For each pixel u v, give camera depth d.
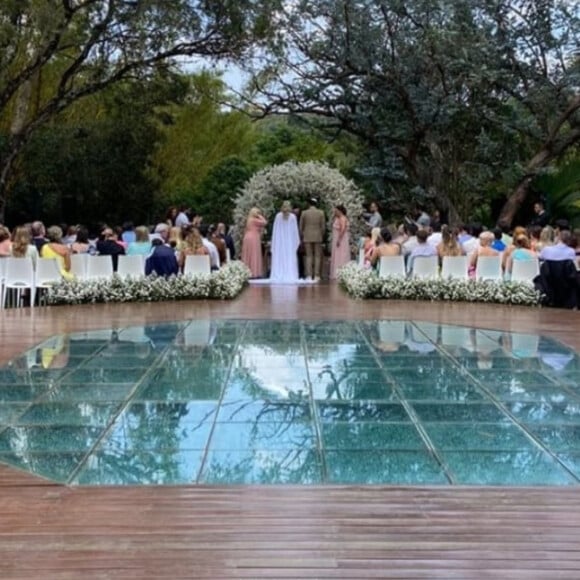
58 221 21.02
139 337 7.62
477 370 6.14
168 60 16.34
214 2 14.85
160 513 3.17
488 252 10.82
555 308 10.05
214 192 23.73
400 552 2.78
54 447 4.16
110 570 2.62
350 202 15.38
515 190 17.48
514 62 17.00
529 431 4.50
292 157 27.53
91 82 16.41
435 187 18.00
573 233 11.14
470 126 17.70
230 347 7.09
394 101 17.98
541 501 3.34
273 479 3.65
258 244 14.72
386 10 16.94
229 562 2.69
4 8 12.88
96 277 10.56
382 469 3.81
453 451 4.12
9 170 17.00
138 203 21.70
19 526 3.02
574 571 2.63
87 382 5.68
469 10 16.70
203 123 25.02
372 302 10.59
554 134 16.95
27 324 8.41
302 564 2.68
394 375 5.97
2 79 14.39
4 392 5.38
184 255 11.34
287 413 4.88
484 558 2.73
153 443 4.24
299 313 9.44
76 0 14.79
